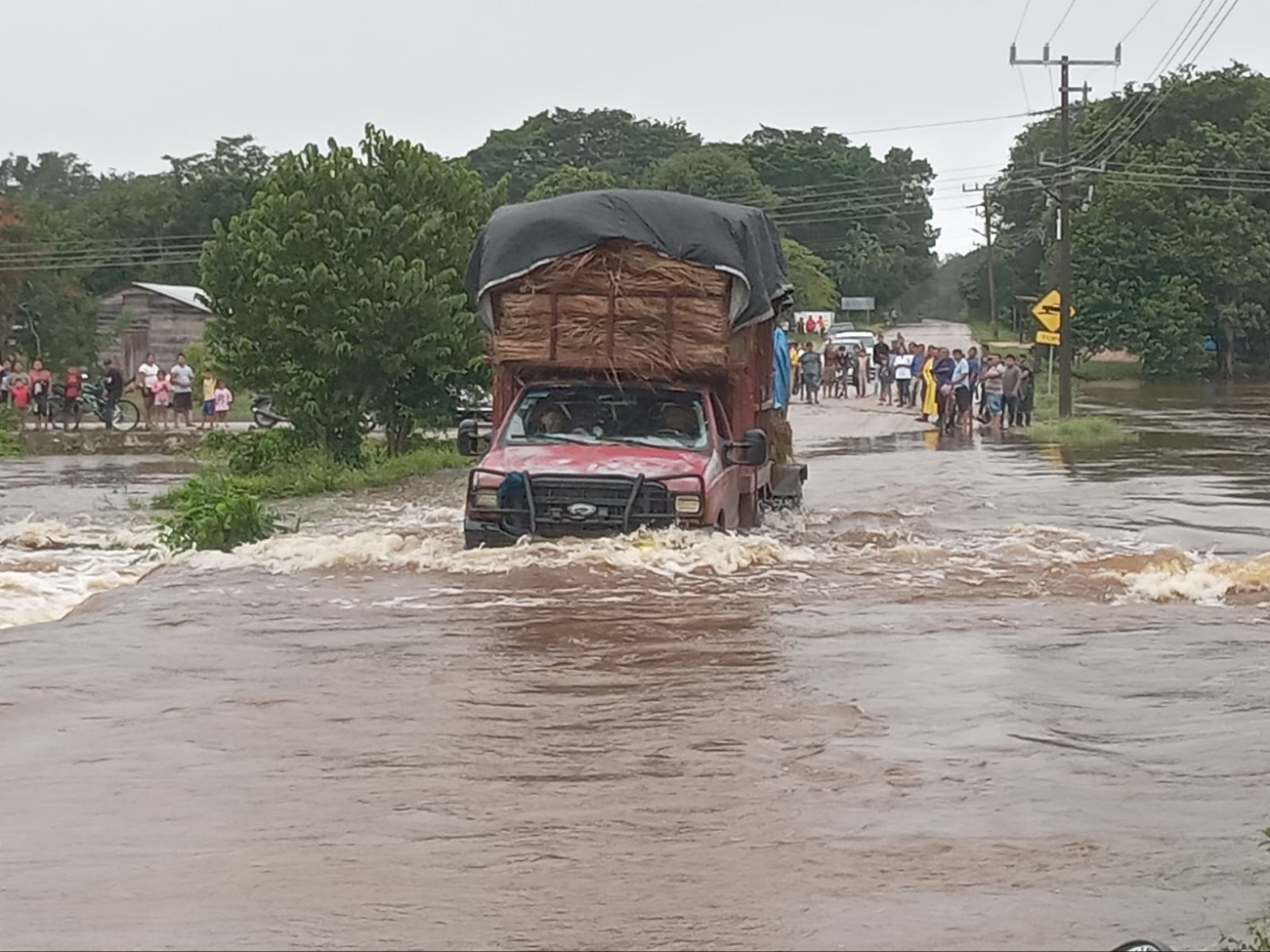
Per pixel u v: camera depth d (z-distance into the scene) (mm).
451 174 27625
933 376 39250
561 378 15672
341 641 10734
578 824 6887
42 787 7531
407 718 8727
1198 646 10500
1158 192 67125
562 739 8266
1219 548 16016
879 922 5691
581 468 14203
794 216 113438
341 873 6309
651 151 111750
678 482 14133
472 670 9859
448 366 26812
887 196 117250
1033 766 7734
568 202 15195
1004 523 18094
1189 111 72125
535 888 6113
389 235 26469
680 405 15328
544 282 15211
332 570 13469
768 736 8289
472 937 5609
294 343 26125
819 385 50188
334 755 8031
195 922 5789
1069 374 39656
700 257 15008
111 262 77562
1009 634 10914
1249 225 67375
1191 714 8750
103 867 6410
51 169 128625
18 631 11203
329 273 25766
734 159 103062
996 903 5887
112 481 27016
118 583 14531
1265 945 5273
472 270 15812
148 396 41500
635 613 11594
